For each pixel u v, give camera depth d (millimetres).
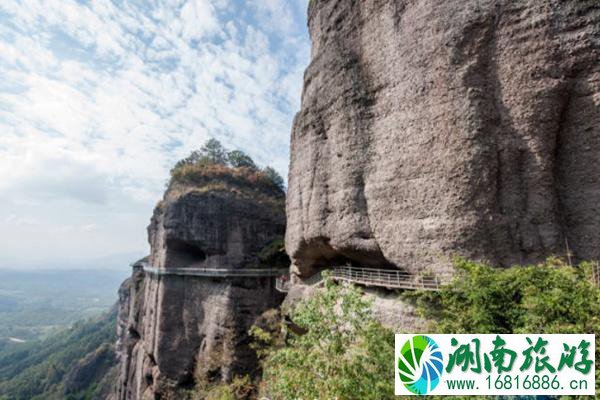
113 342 110625
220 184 47188
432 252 15391
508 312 9711
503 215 14320
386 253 17797
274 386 10305
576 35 13656
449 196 15000
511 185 14422
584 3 13656
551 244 13703
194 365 39875
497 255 14047
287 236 29672
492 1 14969
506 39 14734
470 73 15062
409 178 16625
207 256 43500
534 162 14164
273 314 34219
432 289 13547
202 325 40469
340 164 20875
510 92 14594
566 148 14297
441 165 15352
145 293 55156
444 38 15789
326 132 22812
